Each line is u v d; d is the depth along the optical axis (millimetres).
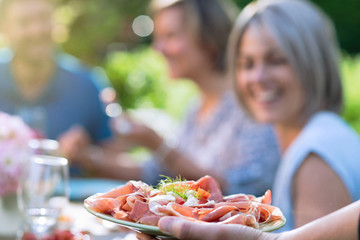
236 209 886
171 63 2812
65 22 7391
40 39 3070
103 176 2812
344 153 1475
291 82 1724
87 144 2818
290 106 1741
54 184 1472
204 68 2738
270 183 2328
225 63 2719
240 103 1928
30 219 1463
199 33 2695
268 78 1734
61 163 1499
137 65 6617
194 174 2486
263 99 1771
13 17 3010
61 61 3352
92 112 3314
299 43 1692
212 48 2713
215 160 2479
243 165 2354
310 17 1719
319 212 1380
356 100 4660
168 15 2727
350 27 9008
